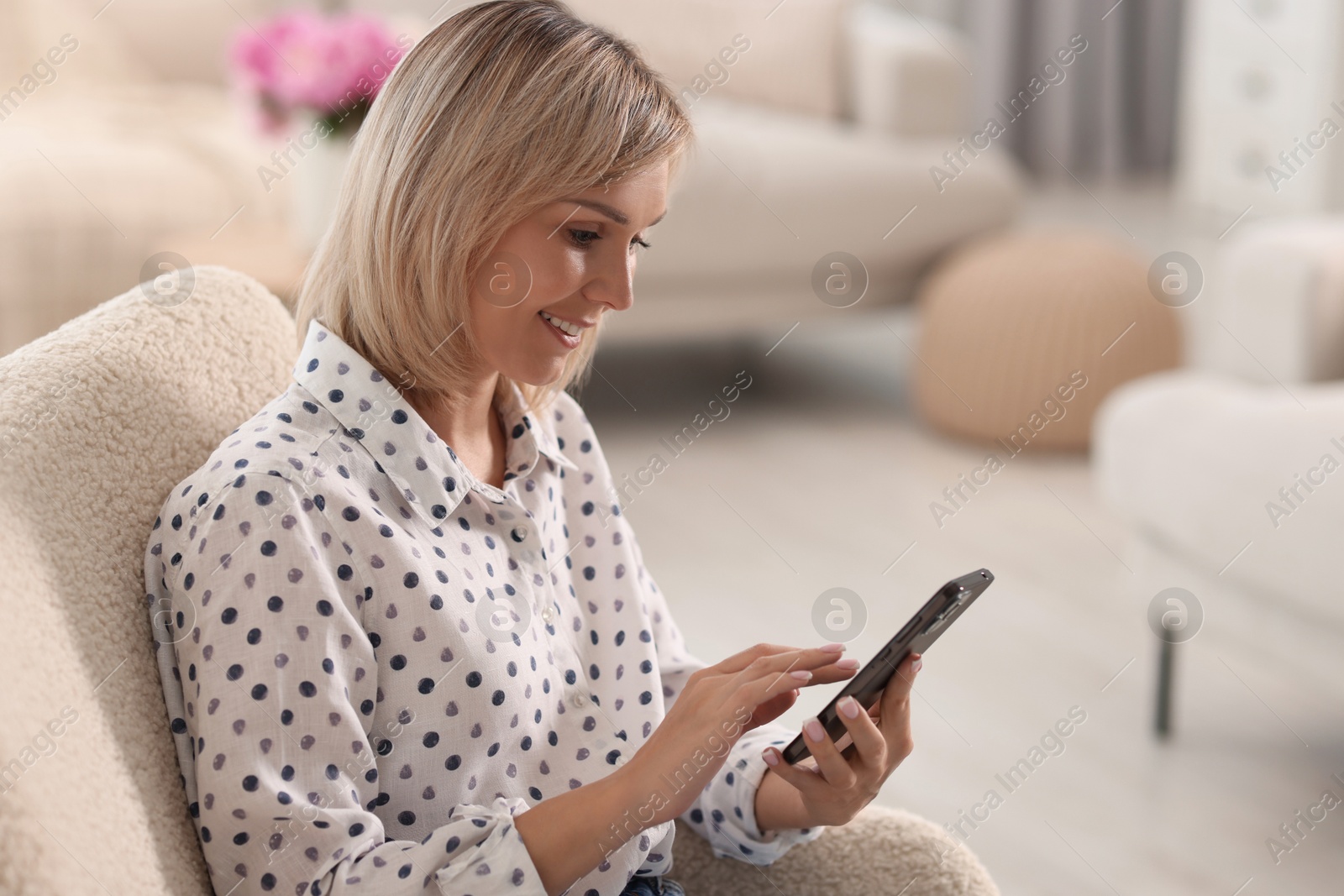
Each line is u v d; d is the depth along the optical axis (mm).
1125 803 2402
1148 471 2572
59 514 909
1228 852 2266
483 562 1075
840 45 4719
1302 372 2785
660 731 1004
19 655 779
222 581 921
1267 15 6020
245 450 979
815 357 5066
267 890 911
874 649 2859
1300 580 2252
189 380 1100
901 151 4414
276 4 5023
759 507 3627
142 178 3840
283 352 1229
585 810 964
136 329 1074
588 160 1000
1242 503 2359
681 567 3262
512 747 1057
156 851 861
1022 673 2820
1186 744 2582
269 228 3684
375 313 1040
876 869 1188
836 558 3320
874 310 4418
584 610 1240
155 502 1017
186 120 4383
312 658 919
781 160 4207
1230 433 2434
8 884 688
